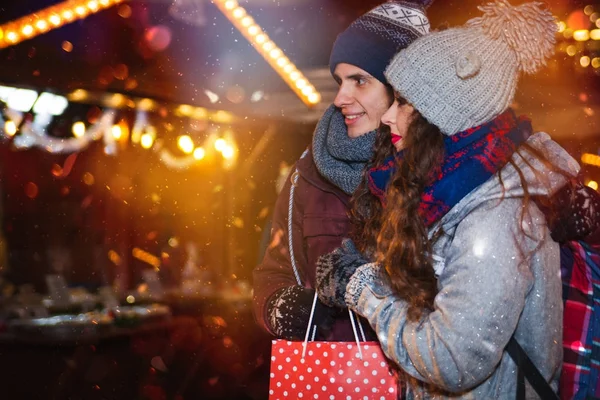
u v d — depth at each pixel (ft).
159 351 25.40
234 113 25.59
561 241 6.61
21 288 27.91
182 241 37.60
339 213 8.51
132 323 25.03
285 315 7.83
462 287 5.96
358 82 8.27
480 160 6.21
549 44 6.57
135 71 23.07
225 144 36.47
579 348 6.48
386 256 6.40
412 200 6.32
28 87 21.08
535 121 22.50
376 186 6.97
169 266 36.70
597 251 6.71
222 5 20.12
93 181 35.12
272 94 25.40
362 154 8.04
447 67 6.32
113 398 21.36
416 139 6.43
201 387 23.27
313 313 7.66
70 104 32.83
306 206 8.75
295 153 39.45
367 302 6.54
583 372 6.45
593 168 27.91
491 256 5.96
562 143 28.12
